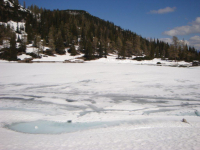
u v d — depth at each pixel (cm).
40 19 13300
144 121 920
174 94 1540
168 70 3403
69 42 10500
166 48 10244
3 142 626
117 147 566
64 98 1455
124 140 637
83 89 1786
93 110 1142
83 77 2534
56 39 9869
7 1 13612
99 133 748
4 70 3284
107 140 643
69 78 2452
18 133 774
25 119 974
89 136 707
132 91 1673
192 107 1179
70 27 12356
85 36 11725
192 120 923
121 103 1295
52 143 620
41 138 692
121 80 2267
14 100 1398
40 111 1127
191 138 636
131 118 973
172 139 630
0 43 7819
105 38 11906
